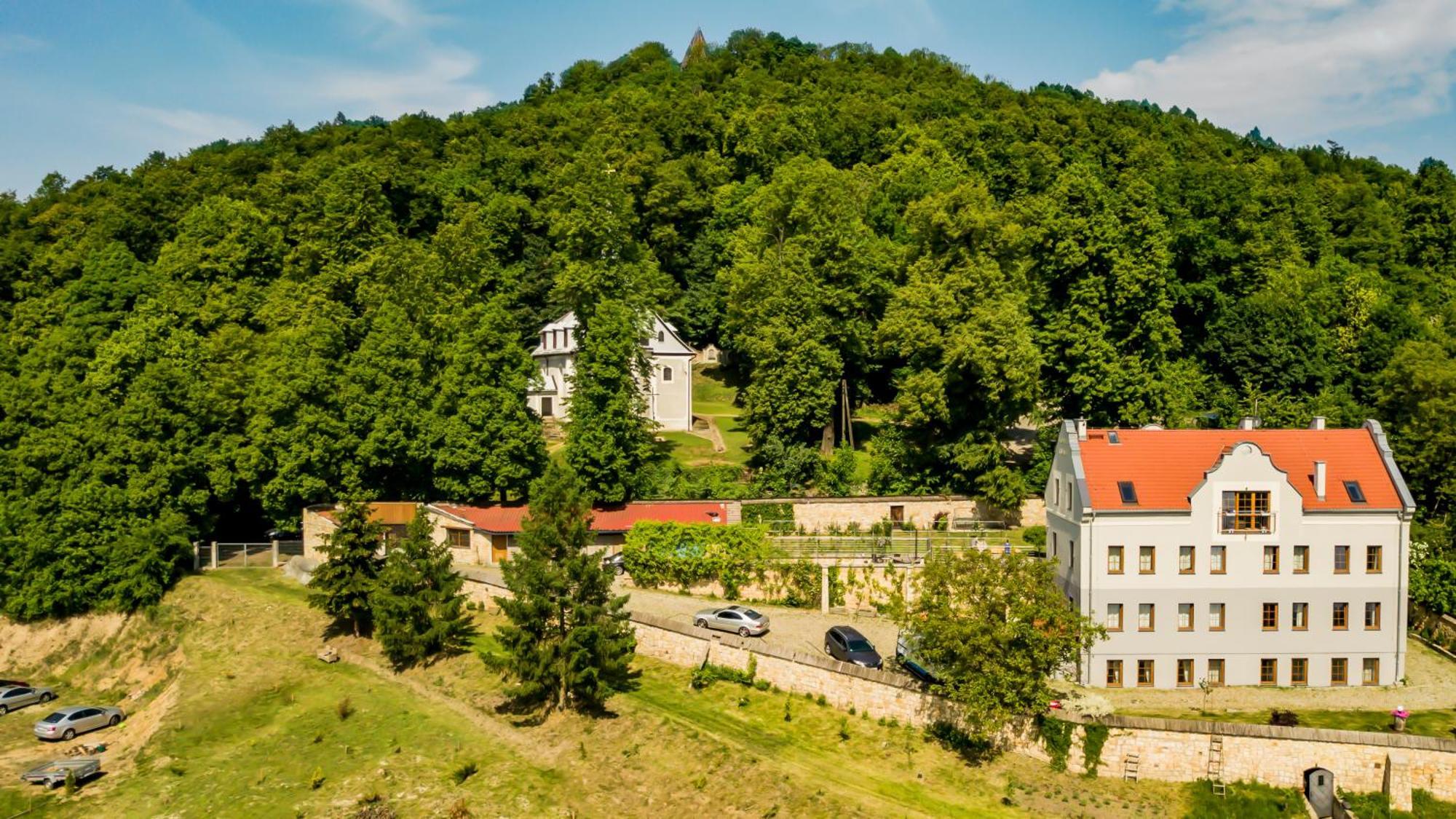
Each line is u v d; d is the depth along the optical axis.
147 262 111.50
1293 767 44.56
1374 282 112.44
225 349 82.88
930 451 79.25
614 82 196.75
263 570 75.81
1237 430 57.94
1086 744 46.03
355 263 99.62
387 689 57.16
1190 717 49.75
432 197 127.06
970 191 85.06
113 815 46.78
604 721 51.16
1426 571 60.50
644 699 52.94
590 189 108.69
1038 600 46.09
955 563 48.19
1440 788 43.66
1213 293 98.12
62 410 76.69
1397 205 144.12
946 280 80.25
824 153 144.62
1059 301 86.00
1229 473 53.72
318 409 75.62
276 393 75.31
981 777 45.88
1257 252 102.69
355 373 77.31
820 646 56.81
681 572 66.19
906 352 80.75
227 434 78.75
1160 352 84.12
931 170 123.81
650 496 79.00
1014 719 47.19
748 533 65.81
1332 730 44.59
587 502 53.41
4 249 112.38
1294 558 53.94
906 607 51.81
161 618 70.06
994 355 74.88
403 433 76.81
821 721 50.22
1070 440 56.91
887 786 44.91
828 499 75.50
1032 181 130.88
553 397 105.31
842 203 98.38
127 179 139.00
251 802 46.53
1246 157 161.50
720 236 121.62
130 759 53.38
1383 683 53.91
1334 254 122.12
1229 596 53.81
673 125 148.00
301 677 59.62
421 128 159.88
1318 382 92.38
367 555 62.44
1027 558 50.72
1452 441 69.94
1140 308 83.50
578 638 50.84
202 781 49.00
